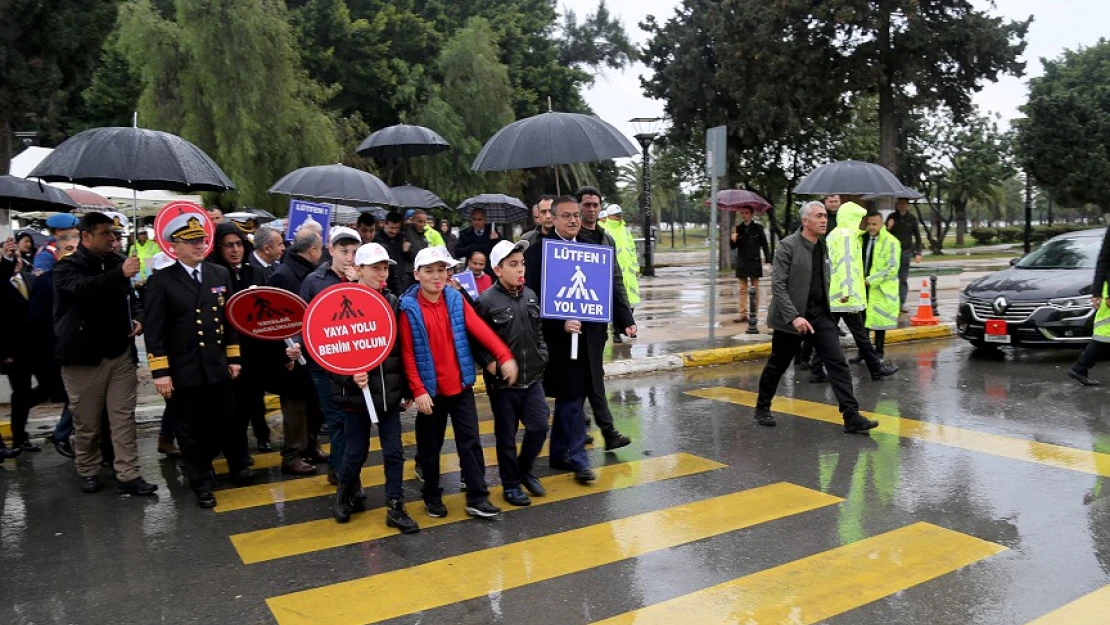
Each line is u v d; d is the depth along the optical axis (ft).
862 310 31.09
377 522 17.87
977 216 319.88
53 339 22.71
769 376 25.00
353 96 113.80
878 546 15.76
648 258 96.02
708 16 92.73
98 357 19.29
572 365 20.16
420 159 109.50
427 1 123.95
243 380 21.01
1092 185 124.36
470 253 34.35
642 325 46.60
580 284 19.95
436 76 118.83
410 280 31.45
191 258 18.61
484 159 23.49
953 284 73.46
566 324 19.88
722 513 17.79
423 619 13.28
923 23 80.38
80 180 21.21
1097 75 176.45
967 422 24.84
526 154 22.59
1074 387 29.19
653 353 36.40
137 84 107.14
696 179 116.26
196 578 15.07
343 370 16.57
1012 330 33.78
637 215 333.21
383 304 16.79
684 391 30.68
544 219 23.81
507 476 18.72
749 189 112.27
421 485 20.45
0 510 19.06
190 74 80.69
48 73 59.67
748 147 100.78
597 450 22.99
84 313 19.04
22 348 23.52
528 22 134.21
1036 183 131.64
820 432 24.30
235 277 21.84
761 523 17.12
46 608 13.96
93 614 13.70
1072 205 134.62
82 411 19.71
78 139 19.72
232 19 78.89
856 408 24.02
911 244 47.67
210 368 18.93
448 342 17.46
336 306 16.49
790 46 84.53
